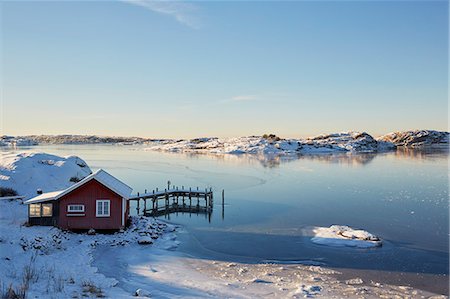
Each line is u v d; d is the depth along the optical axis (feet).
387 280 61.77
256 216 113.80
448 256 74.59
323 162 308.40
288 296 53.62
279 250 78.89
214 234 92.58
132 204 143.64
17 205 99.04
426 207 124.16
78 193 83.76
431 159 329.31
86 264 63.98
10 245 64.44
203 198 152.35
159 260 70.59
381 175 214.07
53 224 82.89
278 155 403.34
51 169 128.57
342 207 125.39
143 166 275.59
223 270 65.98
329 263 70.44
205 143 563.48
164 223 102.17
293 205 130.11
